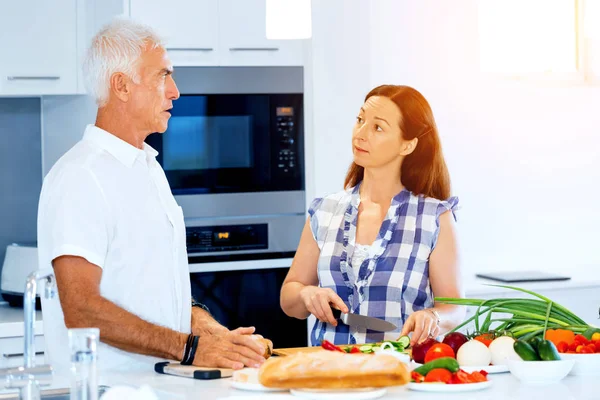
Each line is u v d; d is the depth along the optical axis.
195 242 3.97
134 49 2.32
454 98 4.52
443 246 2.69
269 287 4.06
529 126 4.62
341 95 4.07
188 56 3.95
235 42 3.99
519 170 4.62
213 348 2.11
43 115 4.27
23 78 3.79
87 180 2.23
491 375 2.02
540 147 4.64
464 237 4.57
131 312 2.22
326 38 4.04
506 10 4.27
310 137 4.09
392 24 4.44
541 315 2.27
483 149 4.57
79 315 2.15
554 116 4.64
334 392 1.76
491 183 4.59
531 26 4.24
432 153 2.75
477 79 4.53
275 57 4.05
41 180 4.29
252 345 2.12
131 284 2.29
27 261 3.76
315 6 4.02
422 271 2.67
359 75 4.09
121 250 2.28
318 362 1.77
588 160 4.71
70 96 4.01
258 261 4.04
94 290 2.17
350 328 2.63
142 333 2.13
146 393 1.59
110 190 2.27
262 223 4.06
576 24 4.36
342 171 4.08
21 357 3.39
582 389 1.86
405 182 2.77
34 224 4.30
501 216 4.61
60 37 3.81
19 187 4.27
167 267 2.36
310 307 2.54
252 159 4.04
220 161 4.00
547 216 4.66
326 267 2.73
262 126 4.04
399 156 2.75
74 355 1.58
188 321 2.45
